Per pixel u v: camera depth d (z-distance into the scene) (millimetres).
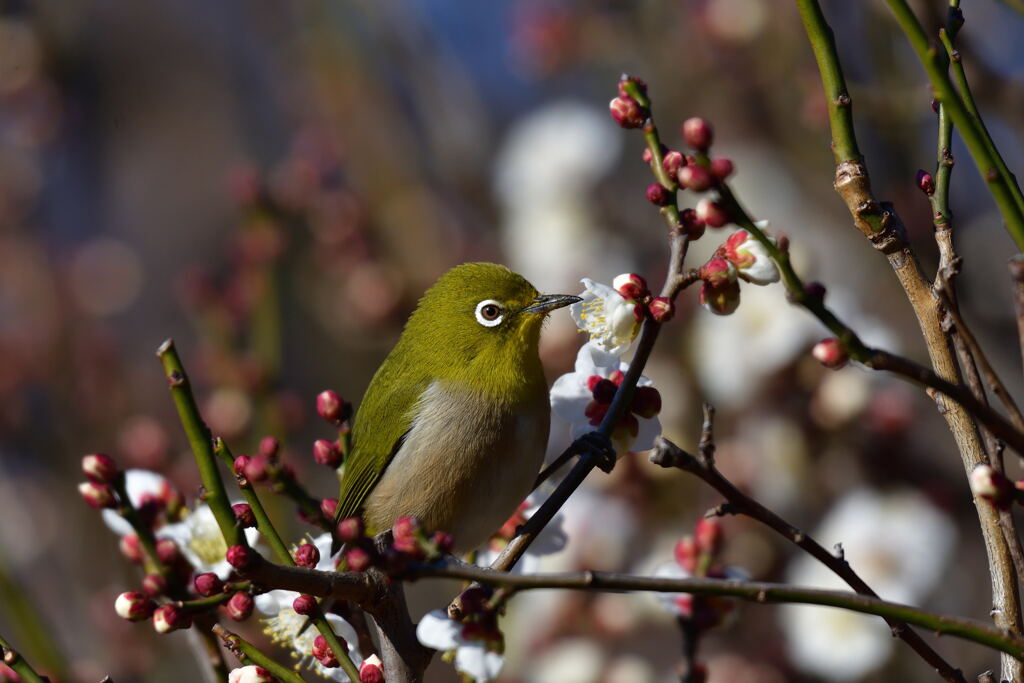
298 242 16969
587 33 15289
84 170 19391
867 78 13070
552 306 8828
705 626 7176
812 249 13188
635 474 11562
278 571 5371
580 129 14867
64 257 18344
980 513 5531
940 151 5586
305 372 17266
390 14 16906
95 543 14148
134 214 19234
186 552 6910
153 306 18766
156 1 19828
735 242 5930
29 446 15344
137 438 10758
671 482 11602
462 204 17203
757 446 11766
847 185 5535
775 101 14273
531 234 14586
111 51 19562
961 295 12516
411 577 4770
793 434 11609
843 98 5484
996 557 5457
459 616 5426
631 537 11344
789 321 11578
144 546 6617
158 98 19719
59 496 14758
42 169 19266
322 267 15367
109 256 18156
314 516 6160
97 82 19484
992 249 13219
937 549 10703
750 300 11812
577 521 11273
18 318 17438
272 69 20016
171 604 5812
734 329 11797
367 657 6598
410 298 14617
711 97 14680
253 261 11906
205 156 19516
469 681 6211
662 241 15328
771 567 11367
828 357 4602
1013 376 12305
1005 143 13727
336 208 14680
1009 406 4797
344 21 17109
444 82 17031
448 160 16922
